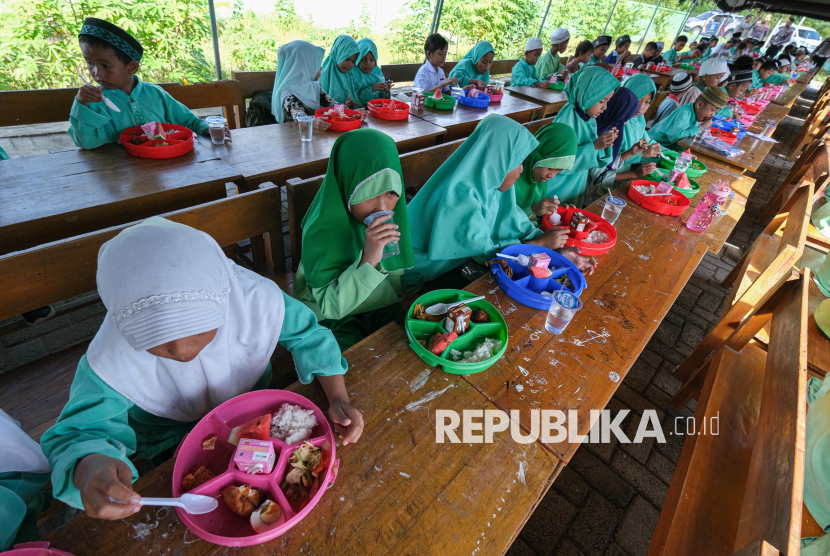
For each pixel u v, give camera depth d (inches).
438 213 73.2
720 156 143.0
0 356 82.6
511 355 52.5
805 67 532.4
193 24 230.1
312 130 119.7
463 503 36.4
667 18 653.9
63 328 90.4
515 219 80.3
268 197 70.7
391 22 345.4
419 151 95.8
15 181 76.2
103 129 95.4
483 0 380.8
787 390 47.6
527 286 65.8
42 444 33.1
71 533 31.2
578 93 114.0
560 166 87.5
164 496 34.6
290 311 45.0
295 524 33.4
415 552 32.8
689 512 51.3
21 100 103.3
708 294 139.3
